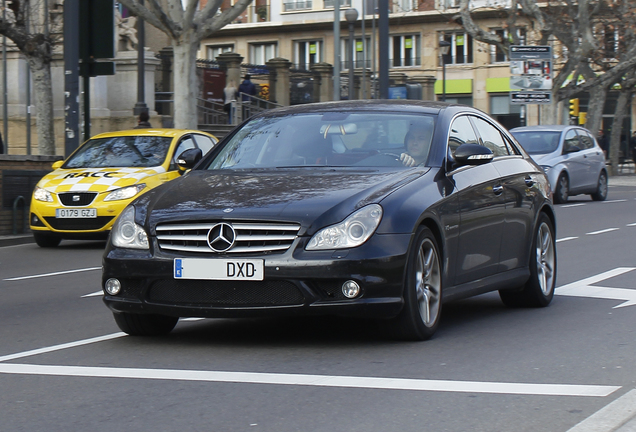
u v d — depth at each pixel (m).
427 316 11.01
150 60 49.12
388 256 10.17
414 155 11.83
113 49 29.88
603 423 7.33
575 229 28.30
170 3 38.97
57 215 23.92
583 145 41.91
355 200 10.36
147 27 68.69
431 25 103.38
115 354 10.60
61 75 48.41
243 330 12.00
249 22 112.88
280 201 10.38
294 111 13.20
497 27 98.81
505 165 13.52
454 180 11.79
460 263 11.73
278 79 67.56
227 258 10.13
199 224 10.34
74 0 29.17
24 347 11.30
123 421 7.73
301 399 8.34
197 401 8.33
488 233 12.44
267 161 12.20
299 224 10.09
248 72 65.81
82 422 7.73
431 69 104.00
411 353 10.36
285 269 9.97
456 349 10.62
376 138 12.15
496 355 10.30
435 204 11.09
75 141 29.44
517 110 101.38
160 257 10.41
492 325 12.34
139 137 26.11
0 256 23.41
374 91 68.38
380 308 10.16
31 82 48.25
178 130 26.69
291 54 110.69
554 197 39.59
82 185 23.92
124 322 11.39
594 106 73.44
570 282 16.81
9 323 13.33
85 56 29.95
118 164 25.19
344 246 10.03
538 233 13.98
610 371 9.51
